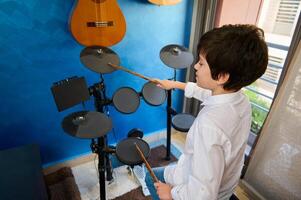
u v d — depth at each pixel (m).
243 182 1.73
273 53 1.92
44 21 1.45
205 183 0.64
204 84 0.72
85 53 1.41
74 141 1.91
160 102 1.56
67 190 1.71
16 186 1.24
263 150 1.53
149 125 2.27
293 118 1.31
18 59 1.47
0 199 1.17
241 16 1.96
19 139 1.68
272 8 1.90
